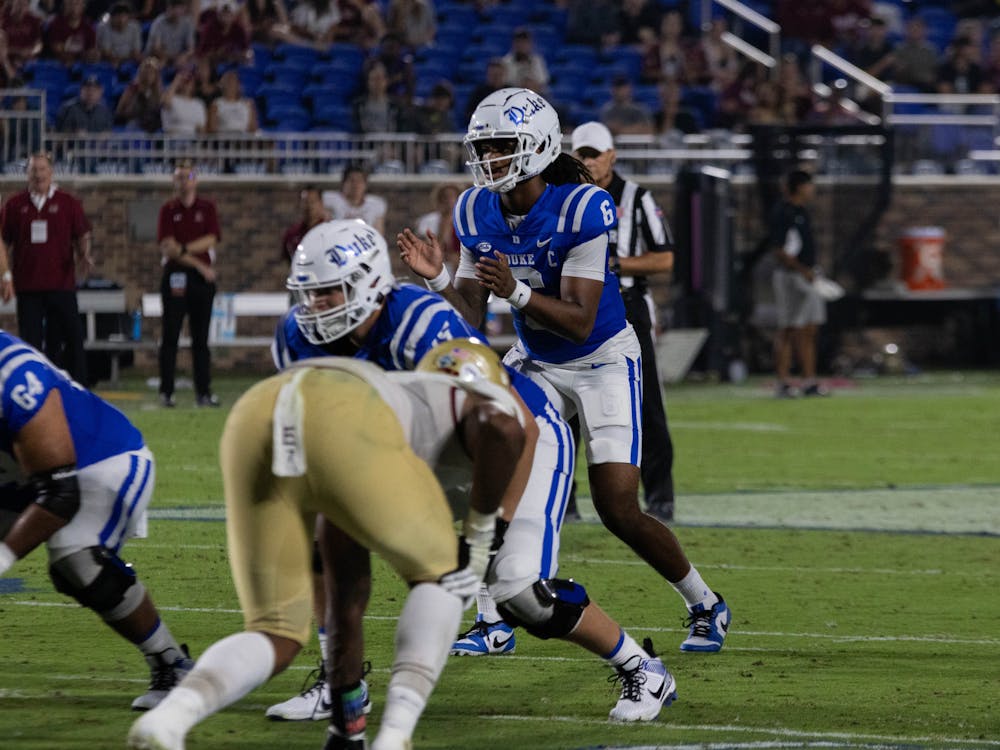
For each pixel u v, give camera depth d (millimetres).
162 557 28922
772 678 20766
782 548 31156
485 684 20359
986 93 80562
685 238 65562
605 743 17375
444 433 15641
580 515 34812
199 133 65375
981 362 75750
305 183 65688
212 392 58719
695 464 43188
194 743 17438
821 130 69875
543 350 21469
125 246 64312
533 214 20500
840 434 50125
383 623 23750
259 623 14945
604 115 70125
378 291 16719
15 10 67562
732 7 80000
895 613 25141
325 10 72250
